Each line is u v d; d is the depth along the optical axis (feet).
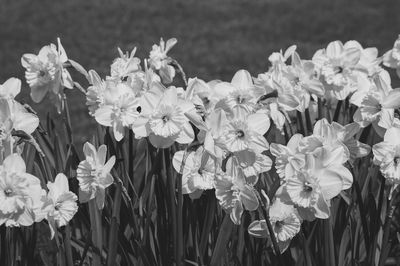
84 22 46.57
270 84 10.16
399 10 48.65
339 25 44.65
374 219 9.37
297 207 8.25
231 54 37.63
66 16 48.34
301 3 53.47
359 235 9.82
